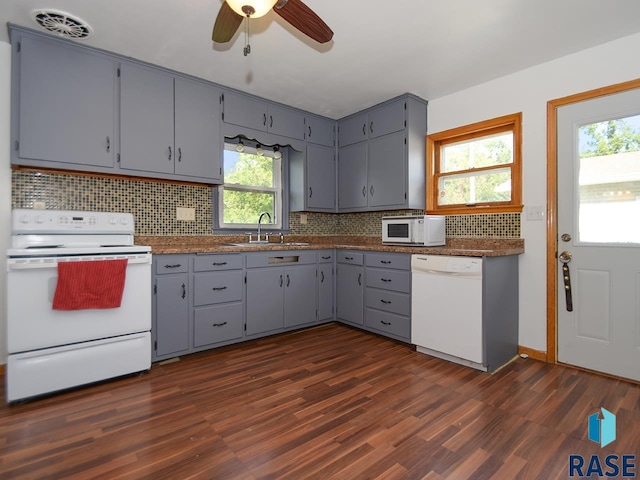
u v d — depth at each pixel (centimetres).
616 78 228
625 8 195
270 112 337
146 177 270
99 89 244
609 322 232
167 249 247
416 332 278
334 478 134
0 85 227
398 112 329
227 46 239
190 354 271
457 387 214
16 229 218
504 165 289
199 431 166
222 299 277
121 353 221
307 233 406
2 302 229
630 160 225
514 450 152
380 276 310
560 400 197
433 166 337
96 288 208
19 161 218
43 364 196
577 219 246
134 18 207
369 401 196
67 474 136
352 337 318
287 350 282
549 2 190
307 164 369
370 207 358
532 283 267
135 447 153
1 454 148
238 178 354
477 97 300
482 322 236
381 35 223
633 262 223
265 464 142
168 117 274
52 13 201
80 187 260
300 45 236
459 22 209
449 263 253
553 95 256
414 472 138
